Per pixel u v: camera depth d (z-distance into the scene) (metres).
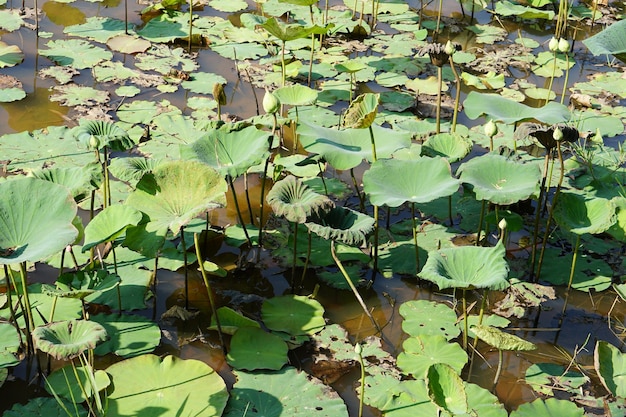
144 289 4.44
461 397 3.37
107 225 3.91
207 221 4.71
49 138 5.87
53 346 3.20
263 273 4.76
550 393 3.98
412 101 7.11
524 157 6.13
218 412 3.58
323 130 5.16
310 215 4.12
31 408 3.55
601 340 4.45
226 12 8.89
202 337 4.19
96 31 7.94
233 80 7.27
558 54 8.51
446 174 4.61
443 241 5.15
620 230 4.82
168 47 7.82
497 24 9.32
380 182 4.59
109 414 3.52
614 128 6.75
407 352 4.14
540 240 5.33
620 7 10.05
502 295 4.77
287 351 4.07
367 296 4.65
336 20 8.89
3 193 3.63
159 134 6.11
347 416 3.66
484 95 5.82
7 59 7.06
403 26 8.99
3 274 4.41
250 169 5.83
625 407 3.89
